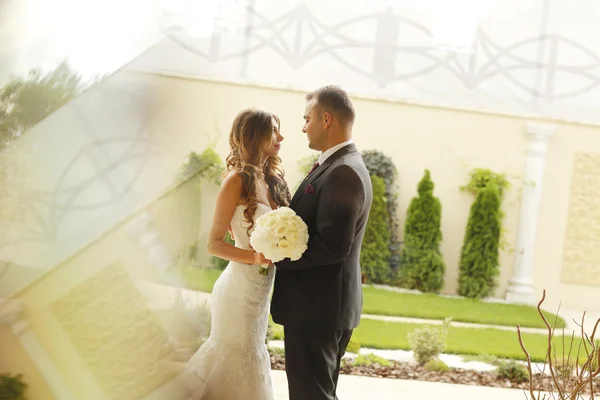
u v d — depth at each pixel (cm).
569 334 596
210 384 285
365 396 397
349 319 281
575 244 779
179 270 275
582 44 758
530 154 766
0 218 250
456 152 773
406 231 747
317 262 264
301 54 735
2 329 254
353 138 771
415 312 622
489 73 766
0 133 245
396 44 760
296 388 277
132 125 256
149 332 269
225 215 280
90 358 261
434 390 420
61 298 257
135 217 262
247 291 286
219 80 666
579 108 766
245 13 698
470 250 748
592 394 228
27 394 257
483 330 582
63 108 249
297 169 747
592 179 773
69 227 255
